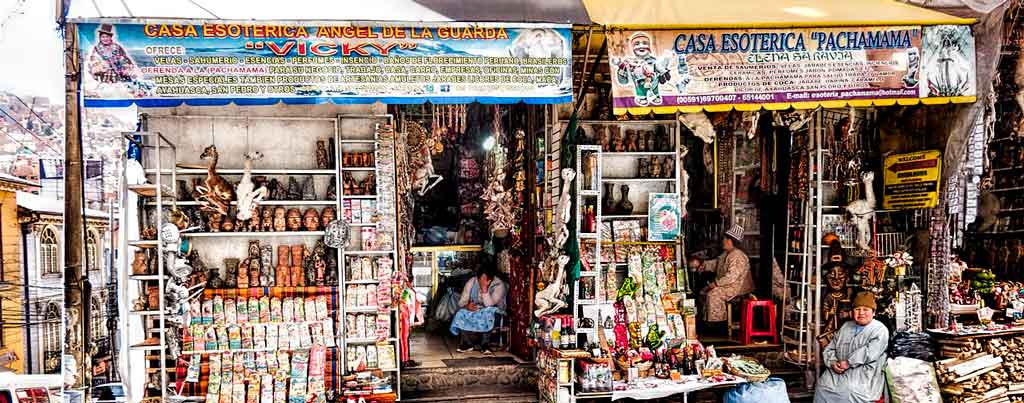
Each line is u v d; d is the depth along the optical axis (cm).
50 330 1375
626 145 696
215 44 438
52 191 1377
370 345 625
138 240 561
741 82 507
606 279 672
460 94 464
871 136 727
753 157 846
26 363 1313
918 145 668
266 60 443
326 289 609
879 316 686
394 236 629
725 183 841
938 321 646
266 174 618
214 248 617
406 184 704
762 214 825
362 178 648
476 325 747
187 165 584
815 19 514
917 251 712
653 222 684
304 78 448
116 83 429
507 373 682
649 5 520
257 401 570
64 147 461
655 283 685
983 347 641
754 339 757
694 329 682
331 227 586
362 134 639
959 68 534
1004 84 691
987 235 766
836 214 727
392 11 463
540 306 623
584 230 630
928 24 526
